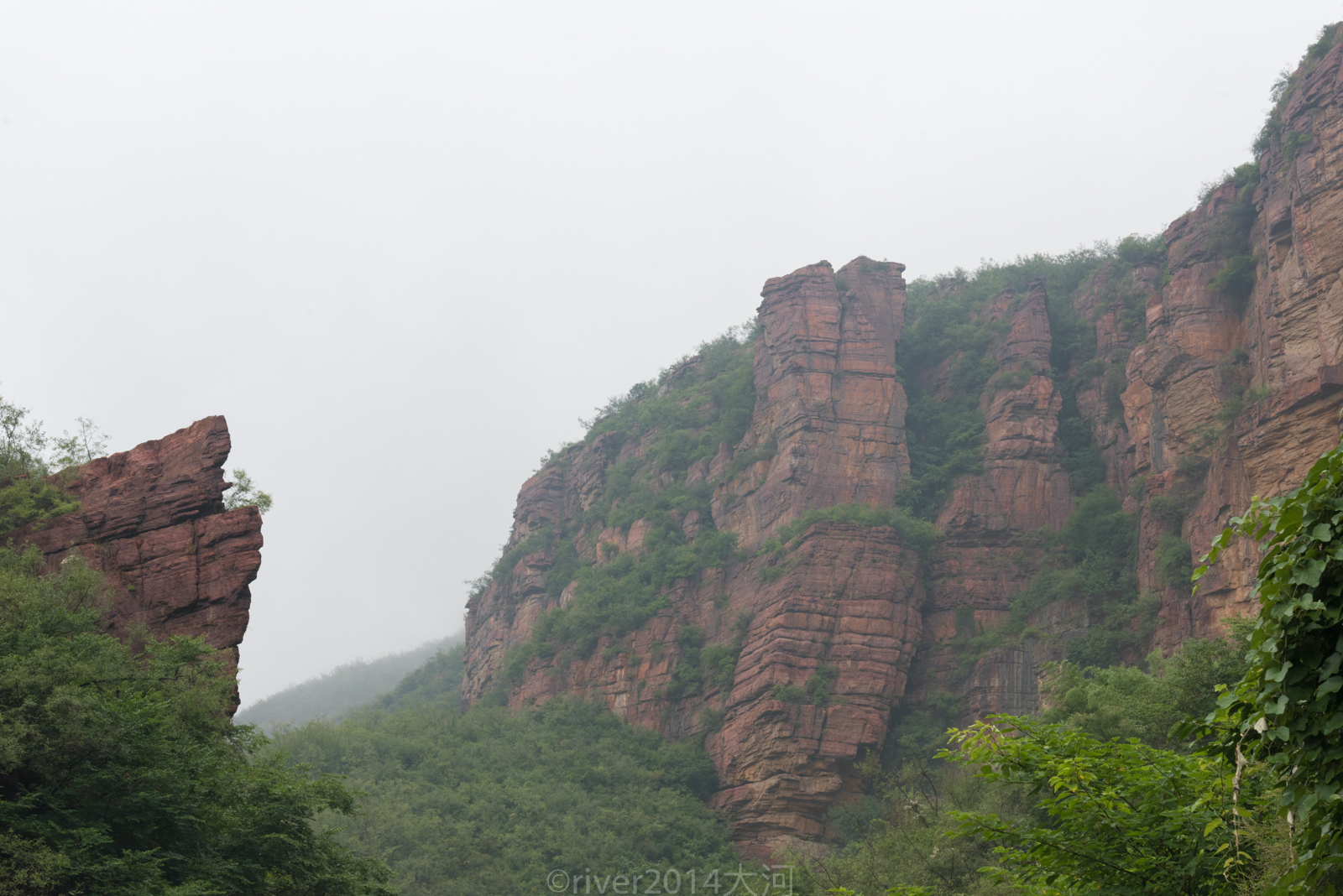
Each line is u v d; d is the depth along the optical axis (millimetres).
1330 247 64625
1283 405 62000
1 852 25953
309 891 31828
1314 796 9844
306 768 35094
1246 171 78750
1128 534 83375
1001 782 43938
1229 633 39938
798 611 86312
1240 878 13406
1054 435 94000
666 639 98375
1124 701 41594
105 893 26203
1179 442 76938
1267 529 10625
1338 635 9938
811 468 95625
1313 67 70938
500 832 77000
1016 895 34500
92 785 28406
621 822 78688
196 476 42281
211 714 33750
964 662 84812
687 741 91062
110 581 40531
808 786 79625
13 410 43562
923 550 91375
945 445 98312
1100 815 14680
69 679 29688
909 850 48719
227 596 40562
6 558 37656
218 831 30734
